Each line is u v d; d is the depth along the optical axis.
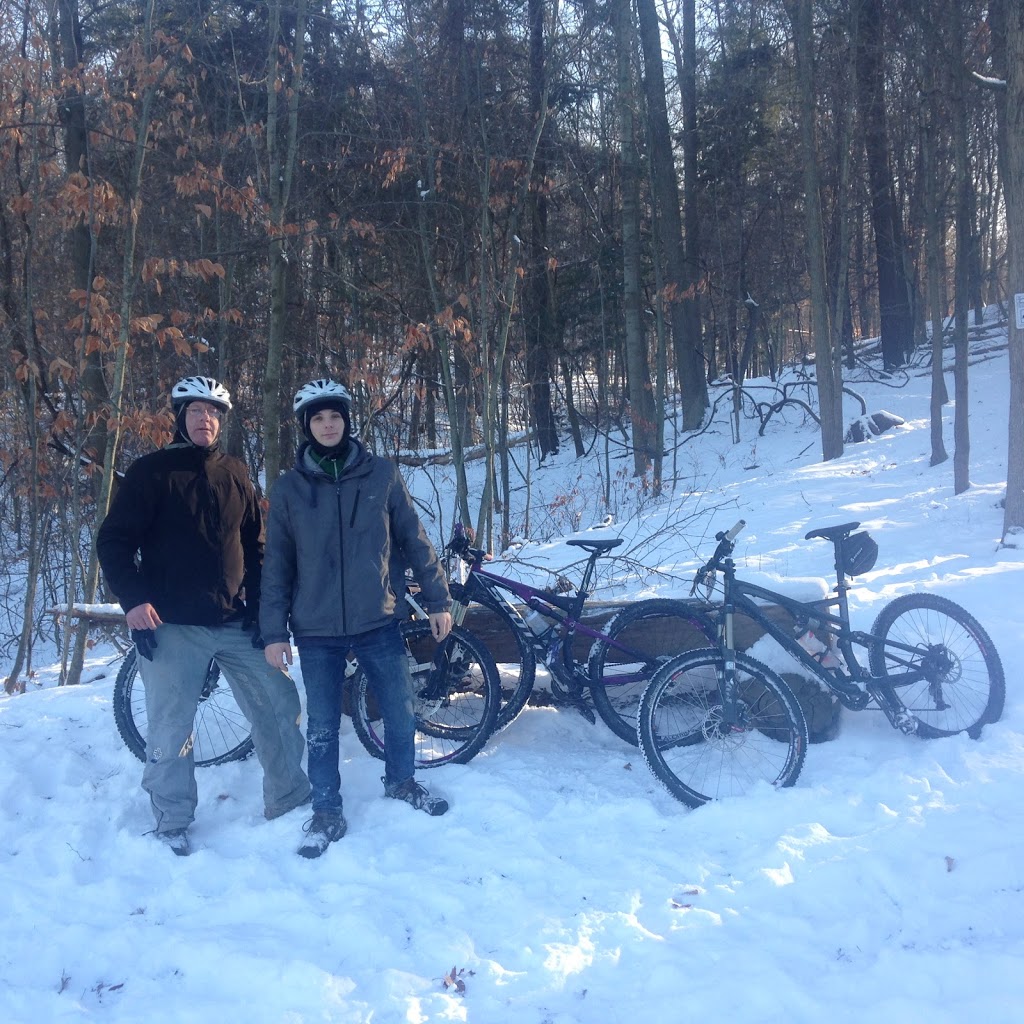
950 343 23.33
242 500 4.26
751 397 20.47
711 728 4.30
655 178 18.67
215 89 12.68
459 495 11.23
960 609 4.57
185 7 10.57
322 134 12.00
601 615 4.93
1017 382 7.53
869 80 18.61
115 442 7.52
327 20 11.66
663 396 16.42
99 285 7.48
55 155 9.01
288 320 14.15
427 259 11.94
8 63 7.75
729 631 4.32
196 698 4.14
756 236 27.14
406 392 14.68
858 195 22.86
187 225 11.98
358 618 4.02
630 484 16.47
